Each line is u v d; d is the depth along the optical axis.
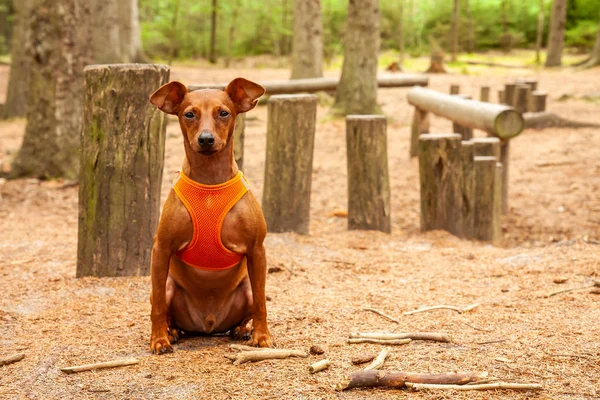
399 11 43.47
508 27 46.03
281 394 3.36
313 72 18.56
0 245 7.10
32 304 5.07
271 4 42.38
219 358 3.91
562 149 12.86
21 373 3.74
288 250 6.74
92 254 5.65
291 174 7.41
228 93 3.85
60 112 10.54
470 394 3.31
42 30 10.39
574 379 3.45
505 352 3.86
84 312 4.86
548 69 30.95
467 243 7.62
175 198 3.86
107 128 5.48
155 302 3.99
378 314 4.77
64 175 10.55
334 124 15.48
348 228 8.00
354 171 7.85
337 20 43.25
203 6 37.12
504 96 15.69
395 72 28.92
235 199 3.85
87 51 10.95
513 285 5.47
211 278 4.02
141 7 42.31
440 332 4.30
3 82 25.70
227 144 3.82
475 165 7.99
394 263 6.45
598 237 8.41
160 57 38.50
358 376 3.41
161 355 3.98
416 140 12.49
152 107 5.51
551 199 10.13
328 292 5.40
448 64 33.34
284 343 4.16
